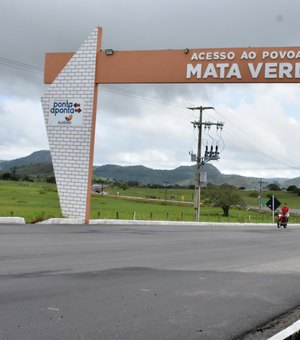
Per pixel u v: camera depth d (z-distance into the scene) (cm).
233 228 3403
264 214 8306
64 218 2583
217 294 812
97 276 901
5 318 572
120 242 1625
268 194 15438
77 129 2706
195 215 4469
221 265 1188
